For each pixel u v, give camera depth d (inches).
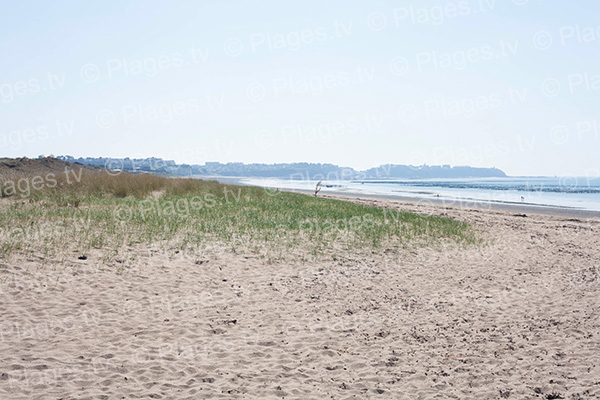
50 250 367.9
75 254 367.6
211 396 181.5
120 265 356.8
